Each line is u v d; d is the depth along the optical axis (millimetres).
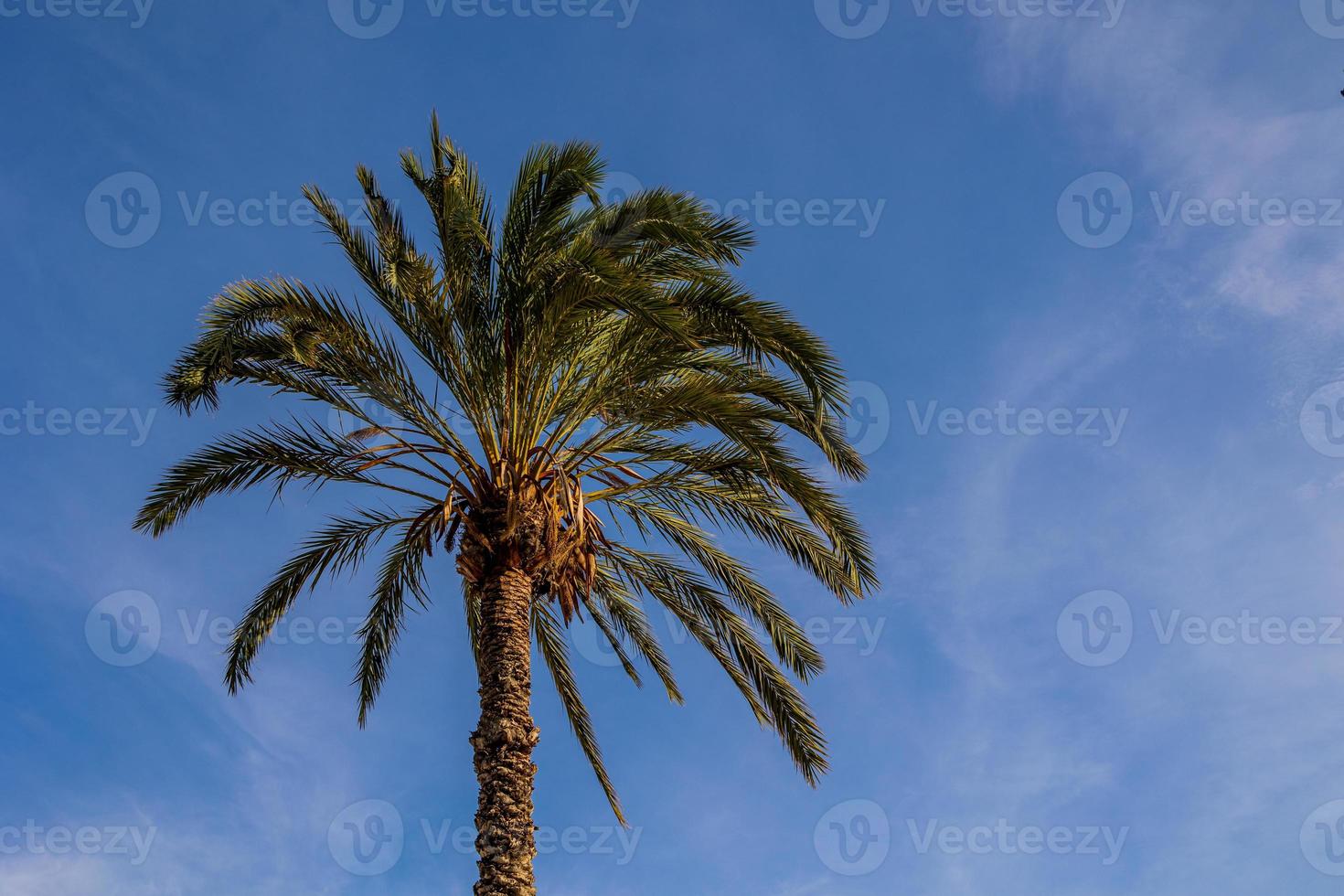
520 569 12328
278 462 12562
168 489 12633
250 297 11695
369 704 14484
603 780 14969
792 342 11086
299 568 13594
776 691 13867
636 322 12273
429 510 13023
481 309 12461
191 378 12227
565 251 11516
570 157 12062
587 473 13195
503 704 11633
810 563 13531
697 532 14117
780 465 11727
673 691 15266
